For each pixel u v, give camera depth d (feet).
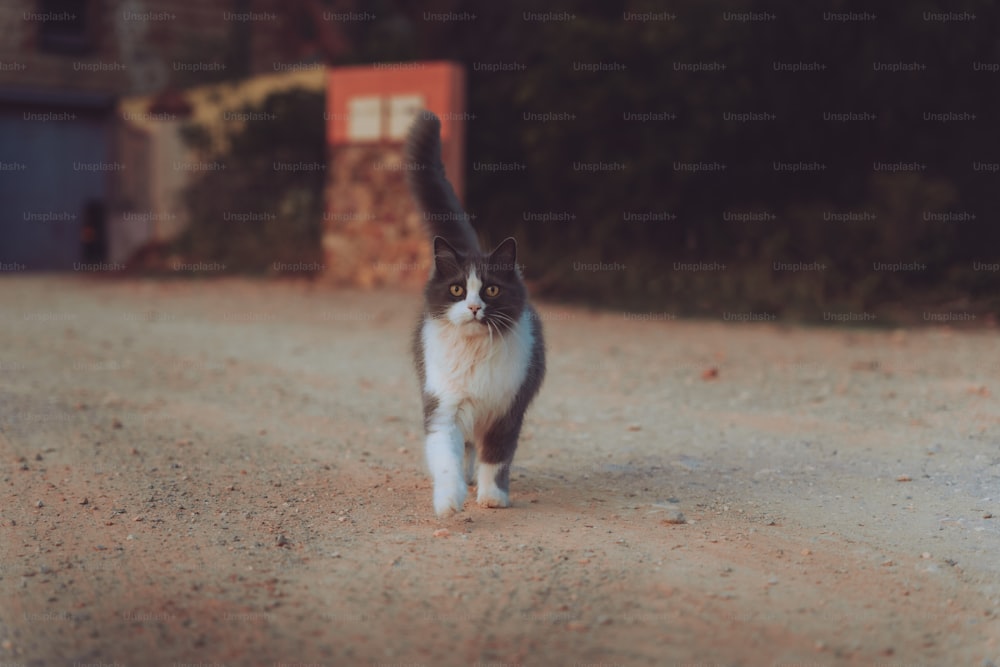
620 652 12.05
